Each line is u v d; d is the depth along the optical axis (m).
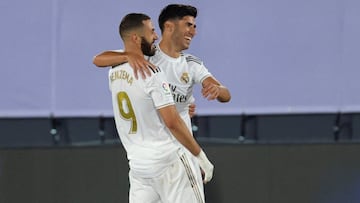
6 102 21.03
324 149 18.98
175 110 13.58
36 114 20.97
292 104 20.83
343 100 20.77
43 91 21.08
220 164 19.06
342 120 20.91
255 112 20.78
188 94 14.71
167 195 14.23
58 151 19.42
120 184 19.27
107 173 19.30
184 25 14.30
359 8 20.88
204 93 14.38
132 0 21.20
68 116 21.00
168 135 14.12
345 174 18.89
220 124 21.05
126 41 13.99
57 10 21.23
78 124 21.23
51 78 21.11
